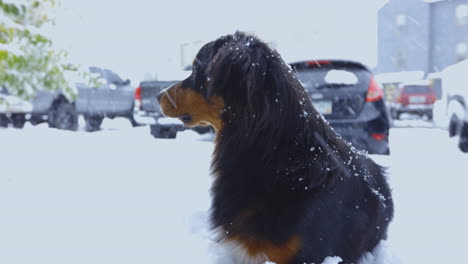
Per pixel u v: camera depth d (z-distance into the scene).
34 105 8.37
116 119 9.22
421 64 24.81
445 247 2.43
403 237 2.61
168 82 7.34
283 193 1.82
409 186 4.14
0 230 2.44
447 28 24.02
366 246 2.12
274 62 1.92
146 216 2.79
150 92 7.42
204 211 2.85
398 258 2.22
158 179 4.11
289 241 1.75
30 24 2.98
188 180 4.07
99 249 2.17
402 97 12.83
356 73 5.32
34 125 9.03
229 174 1.97
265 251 1.79
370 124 5.21
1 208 2.91
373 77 5.31
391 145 7.34
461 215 3.11
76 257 2.05
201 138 7.98
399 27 25.34
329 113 5.27
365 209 2.05
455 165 5.24
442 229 2.77
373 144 5.28
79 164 4.83
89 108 8.48
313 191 1.82
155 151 6.08
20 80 3.06
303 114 1.93
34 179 3.94
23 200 3.16
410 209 3.29
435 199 3.61
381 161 5.34
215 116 2.08
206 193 3.49
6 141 6.57
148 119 7.42
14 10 2.79
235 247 1.87
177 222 2.65
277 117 1.88
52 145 6.36
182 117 2.18
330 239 1.81
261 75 1.87
